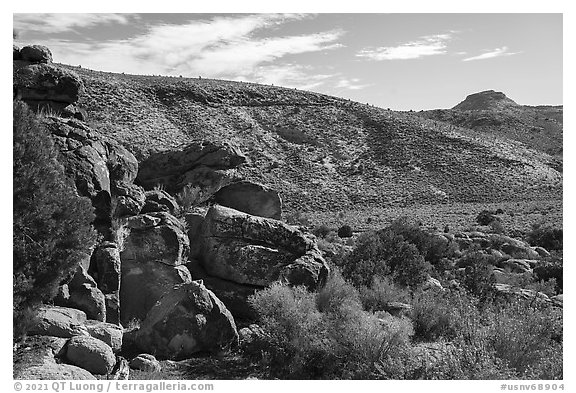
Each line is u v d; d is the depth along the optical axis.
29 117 10.52
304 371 10.70
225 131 96.62
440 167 89.62
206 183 19.11
